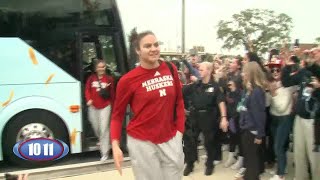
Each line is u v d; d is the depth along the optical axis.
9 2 6.46
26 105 6.47
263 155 5.23
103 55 6.92
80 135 6.79
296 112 5.02
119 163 3.34
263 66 5.79
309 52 5.44
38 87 6.54
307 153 4.98
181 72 8.90
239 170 5.92
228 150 6.80
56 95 6.63
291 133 5.64
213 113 5.84
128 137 3.40
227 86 6.12
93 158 7.26
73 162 6.98
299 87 5.14
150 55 3.19
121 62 6.92
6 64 6.40
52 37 6.62
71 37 6.71
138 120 3.32
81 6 6.76
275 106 5.45
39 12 6.57
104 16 6.88
